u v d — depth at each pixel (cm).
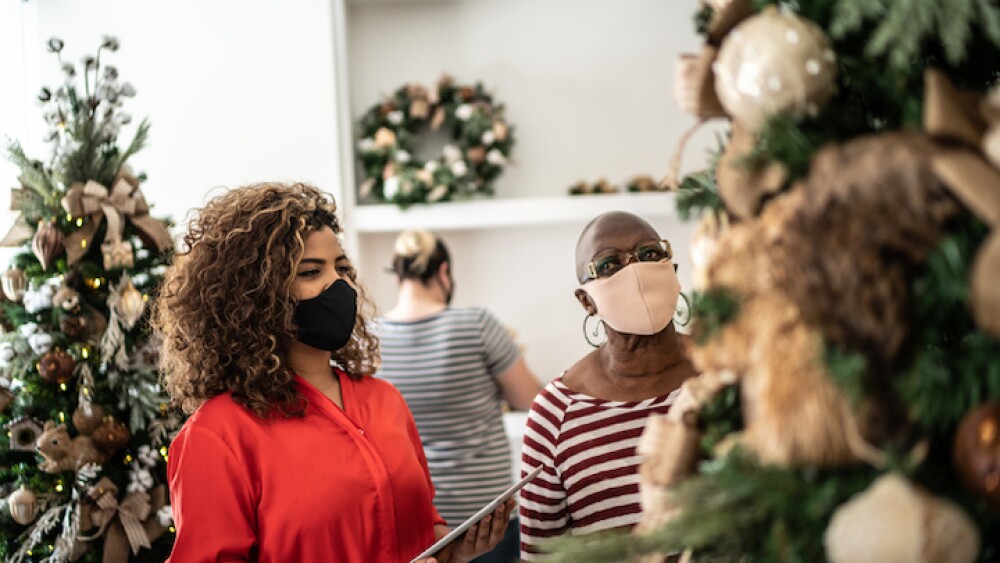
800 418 83
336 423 191
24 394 254
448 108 455
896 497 78
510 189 472
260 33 434
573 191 443
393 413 204
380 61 473
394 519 189
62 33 434
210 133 434
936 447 85
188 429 185
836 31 90
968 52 98
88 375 249
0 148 264
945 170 79
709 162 108
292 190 202
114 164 262
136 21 436
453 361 317
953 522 77
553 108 471
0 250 384
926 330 84
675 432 104
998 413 78
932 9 87
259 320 188
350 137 442
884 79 94
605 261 179
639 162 470
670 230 455
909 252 80
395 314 329
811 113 91
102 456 250
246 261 188
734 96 92
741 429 101
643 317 176
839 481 83
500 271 476
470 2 471
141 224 262
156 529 254
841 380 81
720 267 92
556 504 184
